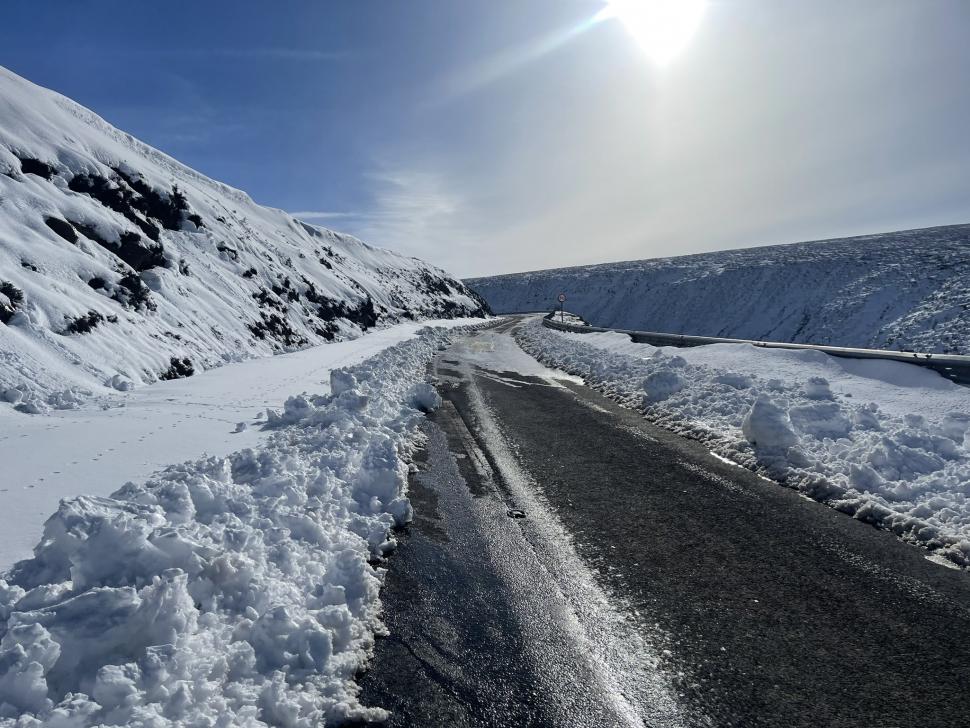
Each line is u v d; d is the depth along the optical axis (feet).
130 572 10.46
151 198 87.35
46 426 26.55
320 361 61.31
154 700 8.31
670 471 23.88
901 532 17.08
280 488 17.31
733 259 400.88
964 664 10.93
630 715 9.61
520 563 15.40
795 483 21.58
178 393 38.32
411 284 270.46
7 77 76.79
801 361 42.65
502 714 9.62
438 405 39.19
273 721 8.99
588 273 494.18
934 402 29.78
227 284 88.02
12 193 54.70
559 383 51.49
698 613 12.78
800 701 9.90
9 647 8.17
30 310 41.98
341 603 12.50
